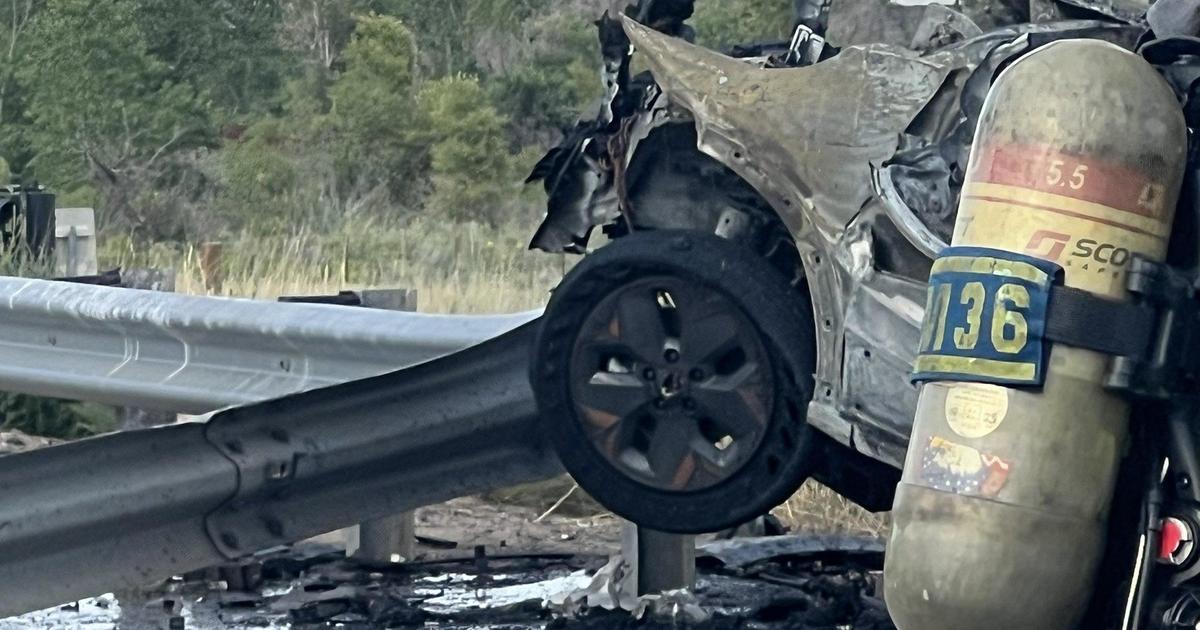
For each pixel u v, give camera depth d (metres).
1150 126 7.23
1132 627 7.26
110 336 12.16
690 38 9.86
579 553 12.22
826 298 8.67
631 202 9.41
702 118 8.88
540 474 9.73
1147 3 9.08
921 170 8.40
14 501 8.09
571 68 51.16
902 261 8.52
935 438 7.23
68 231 21.39
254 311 11.26
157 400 11.80
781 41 9.93
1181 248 7.43
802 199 8.72
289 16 58.28
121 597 10.61
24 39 52.75
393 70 50.25
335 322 10.88
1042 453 7.09
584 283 9.09
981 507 7.07
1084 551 7.16
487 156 46.56
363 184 47.88
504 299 24.00
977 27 9.16
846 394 8.59
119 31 51.06
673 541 10.01
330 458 9.15
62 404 17.36
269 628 9.79
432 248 32.53
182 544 8.77
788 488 8.91
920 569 7.14
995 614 7.07
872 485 9.19
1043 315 7.11
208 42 56.00
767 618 9.96
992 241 7.23
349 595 10.60
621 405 9.08
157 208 47.22
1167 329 7.22
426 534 13.36
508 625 9.84
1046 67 7.30
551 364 9.17
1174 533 7.30
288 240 32.53
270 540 9.10
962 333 7.21
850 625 9.77
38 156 49.62
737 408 8.91
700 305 8.94
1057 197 7.18
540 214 45.34
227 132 53.88
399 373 9.22
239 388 11.32
